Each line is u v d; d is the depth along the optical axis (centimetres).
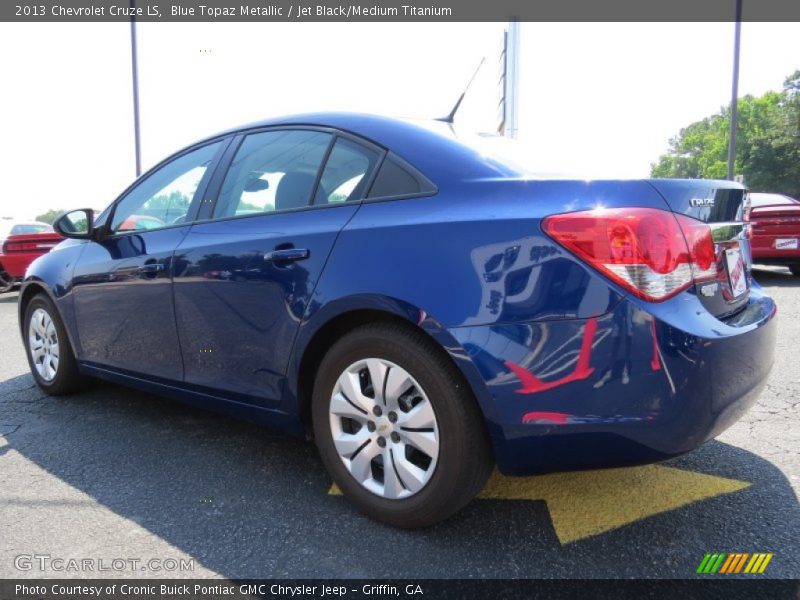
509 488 256
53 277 376
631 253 181
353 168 246
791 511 232
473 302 196
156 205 330
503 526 225
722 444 297
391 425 218
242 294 261
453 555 207
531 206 196
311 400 249
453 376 203
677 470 270
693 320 185
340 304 223
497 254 195
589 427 186
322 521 231
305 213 251
